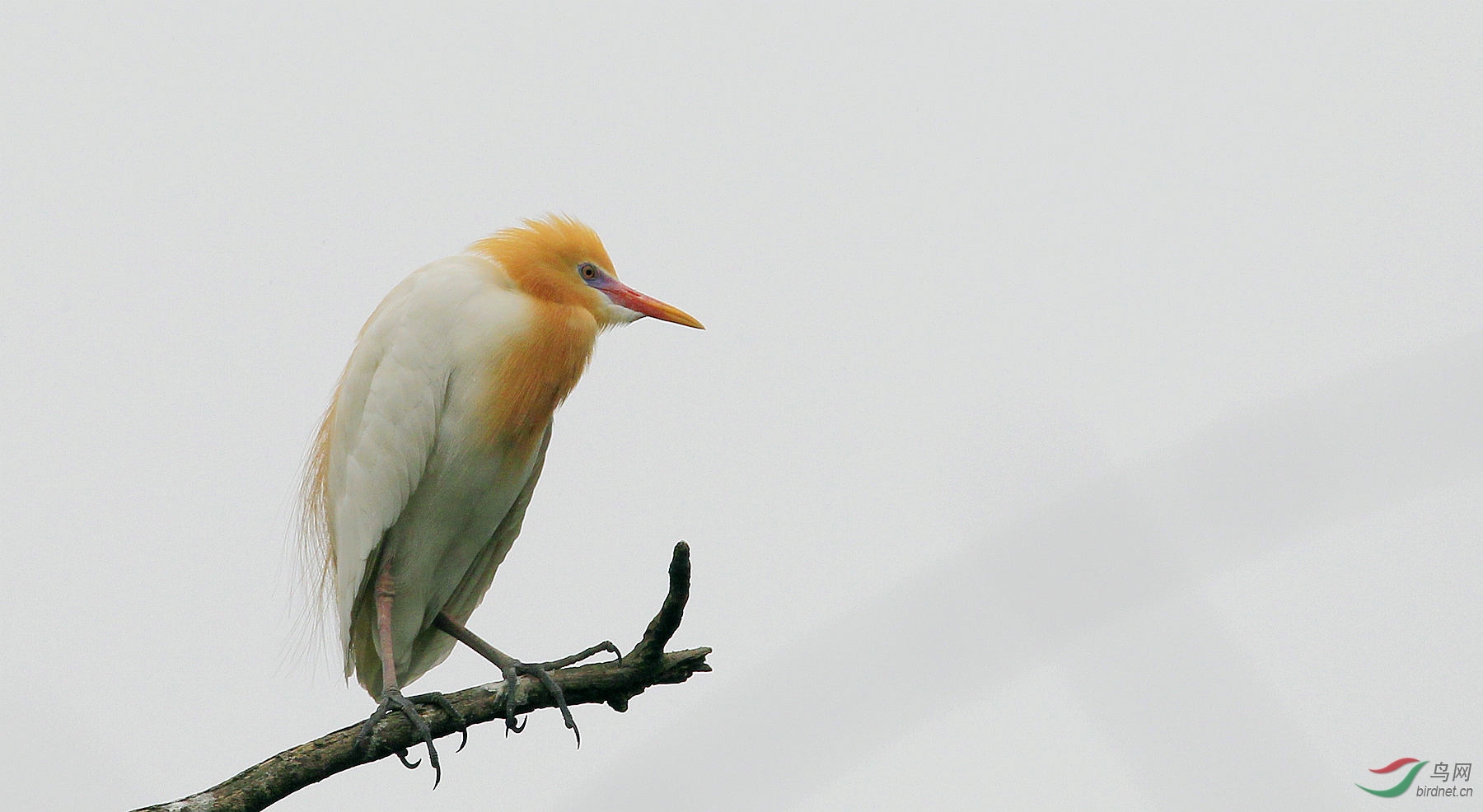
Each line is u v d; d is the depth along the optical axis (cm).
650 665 898
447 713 920
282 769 879
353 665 1127
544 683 921
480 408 1072
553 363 1105
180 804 846
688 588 856
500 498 1114
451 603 1191
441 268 1120
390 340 1088
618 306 1168
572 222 1178
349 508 1069
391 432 1063
